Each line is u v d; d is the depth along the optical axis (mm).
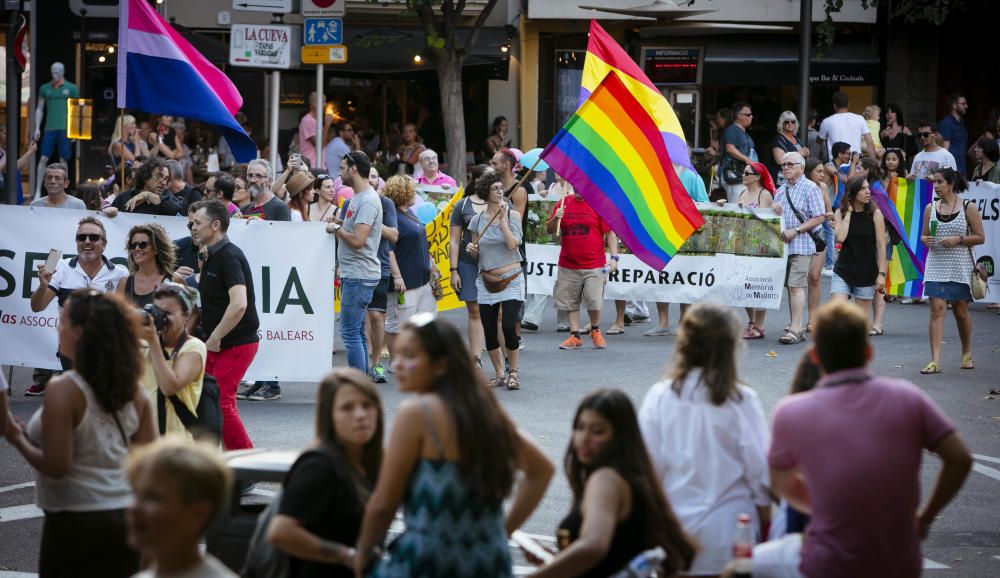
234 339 17516
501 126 45781
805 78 40625
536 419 21000
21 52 33250
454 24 43344
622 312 29969
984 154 36250
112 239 22547
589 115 21922
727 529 10367
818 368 10672
